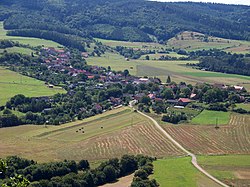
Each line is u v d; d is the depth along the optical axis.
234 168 172.75
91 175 155.38
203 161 180.50
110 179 160.62
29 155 180.75
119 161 171.00
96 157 182.75
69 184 149.12
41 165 158.88
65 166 161.12
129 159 170.88
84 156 183.25
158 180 156.12
